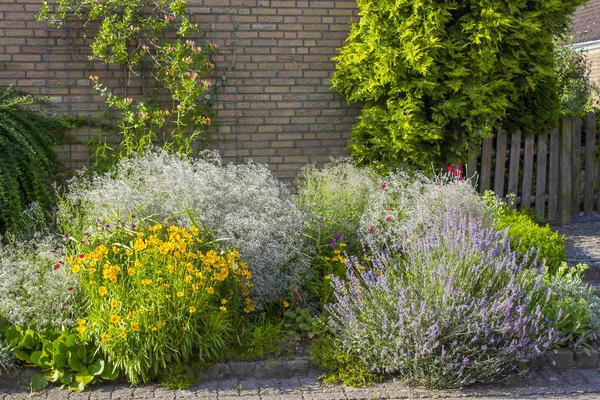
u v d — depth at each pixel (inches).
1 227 248.8
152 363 177.8
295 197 251.4
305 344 196.4
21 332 181.9
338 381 183.0
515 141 322.3
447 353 178.2
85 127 291.4
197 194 211.2
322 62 307.6
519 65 302.5
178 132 294.8
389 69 284.2
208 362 183.8
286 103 306.7
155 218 210.7
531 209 323.9
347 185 264.7
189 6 295.0
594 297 214.5
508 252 197.5
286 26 303.3
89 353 179.6
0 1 280.4
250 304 201.9
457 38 289.7
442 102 291.7
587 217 346.3
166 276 183.0
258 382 182.2
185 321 179.6
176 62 285.4
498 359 174.4
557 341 186.7
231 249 203.9
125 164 246.2
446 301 178.9
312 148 310.7
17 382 177.2
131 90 294.0
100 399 169.0
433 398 174.2
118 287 180.5
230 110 302.8
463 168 311.7
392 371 184.5
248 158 305.7
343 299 190.4
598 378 188.4
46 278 193.8
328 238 233.3
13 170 246.2
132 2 285.4
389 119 292.5
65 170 287.6
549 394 177.5
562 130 329.7
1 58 282.5
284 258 207.9
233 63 300.7
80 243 203.6
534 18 295.0
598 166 355.9
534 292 199.5
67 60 287.9
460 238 199.3
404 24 284.8
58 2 281.1
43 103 287.6
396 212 238.7
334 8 306.0
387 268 205.8
